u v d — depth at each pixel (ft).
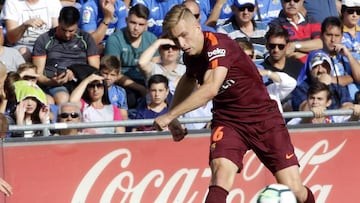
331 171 65.67
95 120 66.39
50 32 73.31
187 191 62.39
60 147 59.72
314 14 85.25
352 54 83.35
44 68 72.69
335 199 65.92
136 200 61.36
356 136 66.13
